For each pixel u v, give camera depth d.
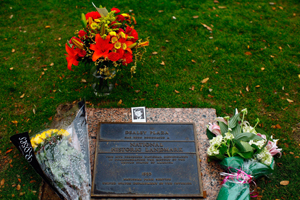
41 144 2.99
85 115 3.36
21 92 3.98
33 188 3.02
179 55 4.65
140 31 5.01
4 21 5.03
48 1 5.48
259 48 4.89
